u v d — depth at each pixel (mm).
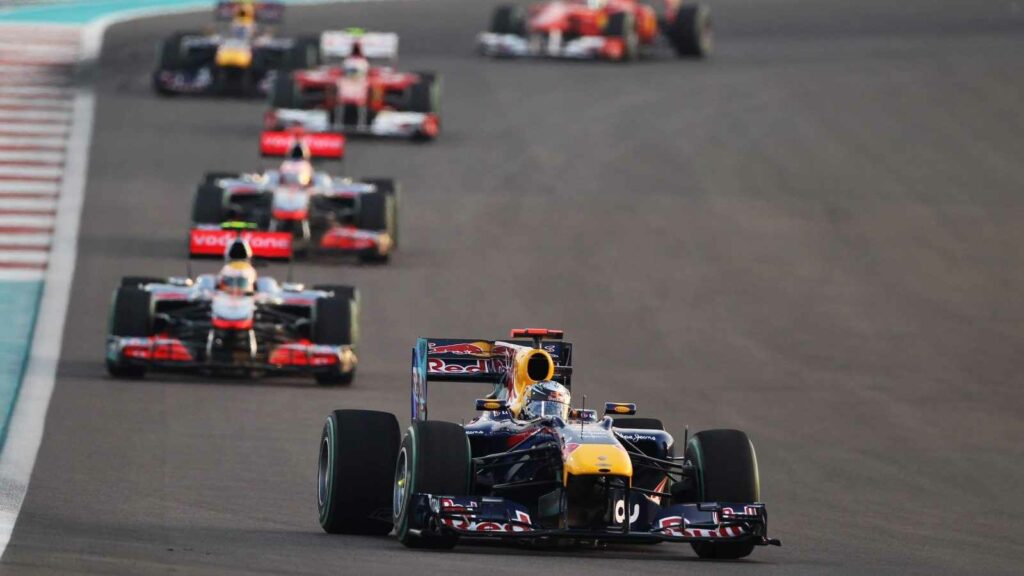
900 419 77375
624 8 189125
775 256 117312
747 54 196625
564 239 119250
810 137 156250
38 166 133250
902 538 50562
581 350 91062
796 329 98750
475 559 40969
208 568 38031
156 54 179125
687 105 166500
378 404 75750
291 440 65875
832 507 56969
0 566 37031
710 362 89562
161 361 78312
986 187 141500
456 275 107938
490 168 139750
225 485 55562
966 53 199500
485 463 44656
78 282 101812
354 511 45406
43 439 63156
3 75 165375
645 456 44219
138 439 64250
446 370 46938
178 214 122250
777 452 68438
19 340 87250
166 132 147125
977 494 60969
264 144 119500
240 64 161625
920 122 164500
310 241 108438
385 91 158000
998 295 110000
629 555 43781
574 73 180250
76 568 37188
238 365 78500
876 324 100875
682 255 116312
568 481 40906
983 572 43688
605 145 149500
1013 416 79188
